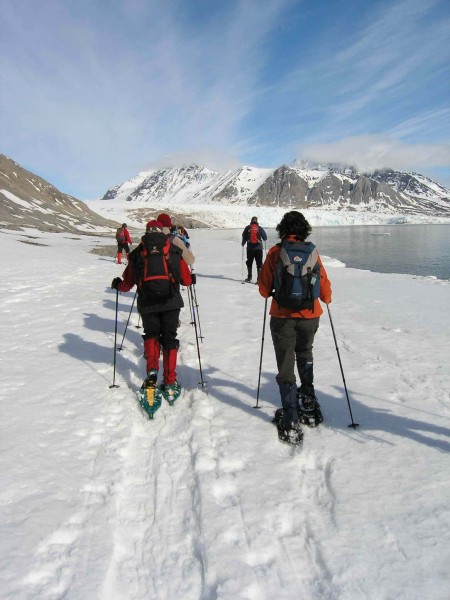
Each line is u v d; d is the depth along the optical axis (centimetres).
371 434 394
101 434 402
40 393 492
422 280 1470
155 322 466
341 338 721
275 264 389
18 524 280
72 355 634
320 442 382
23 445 377
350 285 1348
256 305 1008
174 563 257
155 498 315
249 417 434
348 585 234
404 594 227
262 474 338
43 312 910
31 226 5188
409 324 816
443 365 573
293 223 386
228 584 237
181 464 356
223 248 3228
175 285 458
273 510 296
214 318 872
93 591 231
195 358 622
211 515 291
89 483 327
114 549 265
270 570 247
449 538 264
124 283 487
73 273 1487
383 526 277
